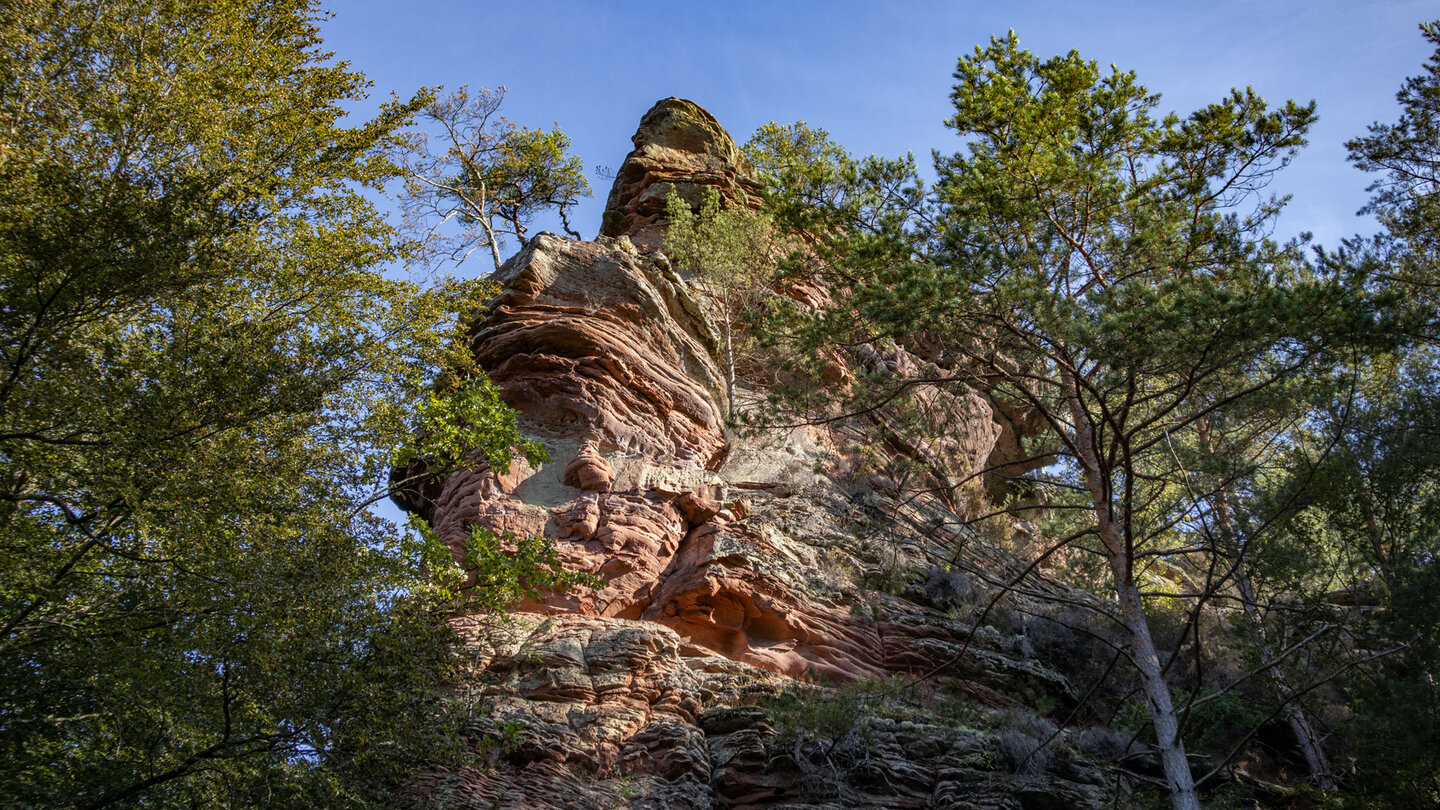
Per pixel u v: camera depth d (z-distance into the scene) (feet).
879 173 66.49
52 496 34.73
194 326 39.34
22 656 33.96
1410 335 49.06
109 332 38.04
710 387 85.15
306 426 41.16
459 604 44.65
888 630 65.72
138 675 32.83
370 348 43.14
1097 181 60.49
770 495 77.77
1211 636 75.51
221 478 36.76
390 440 43.65
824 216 66.80
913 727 53.26
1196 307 45.75
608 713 50.11
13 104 38.11
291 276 42.60
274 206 41.83
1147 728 62.39
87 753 33.47
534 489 68.08
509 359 75.77
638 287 84.33
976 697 62.23
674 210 109.70
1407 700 47.98
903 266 52.44
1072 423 57.98
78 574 34.99
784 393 61.31
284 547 37.86
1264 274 49.85
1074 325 47.21
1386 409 61.31
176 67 44.42
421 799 41.19
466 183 134.31
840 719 49.34
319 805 34.99
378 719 36.88
